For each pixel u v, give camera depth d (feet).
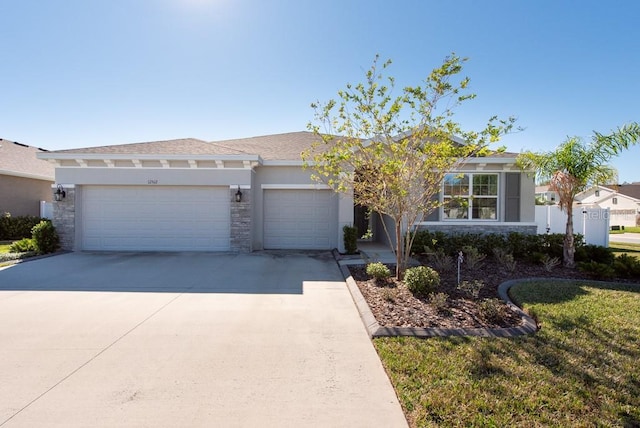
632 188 152.56
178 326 16.42
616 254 41.63
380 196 23.35
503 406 9.72
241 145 50.24
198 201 40.75
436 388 10.66
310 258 36.42
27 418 9.35
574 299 19.49
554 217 50.72
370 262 31.07
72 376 11.63
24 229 55.67
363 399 10.29
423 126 21.54
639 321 16.14
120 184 40.19
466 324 16.10
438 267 28.35
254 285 24.73
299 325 16.62
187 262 33.71
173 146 42.39
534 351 13.16
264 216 43.14
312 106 23.35
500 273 26.91
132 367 12.28
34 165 67.10
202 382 11.25
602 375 11.38
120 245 40.91
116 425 9.09
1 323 16.71
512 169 39.11
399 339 14.53
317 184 42.06
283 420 9.30
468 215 39.91
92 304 19.93
